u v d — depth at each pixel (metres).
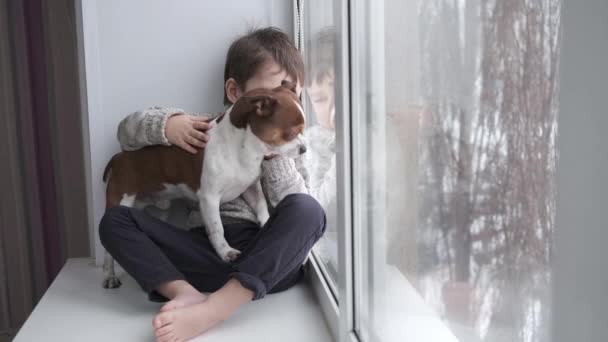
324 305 1.20
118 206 1.28
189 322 1.08
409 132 0.75
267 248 1.16
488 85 0.52
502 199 0.50
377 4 0.87
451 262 0.62
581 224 0.38
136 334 1.12
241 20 1.55
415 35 0.71
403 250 0.79
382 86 0.86
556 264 0.41
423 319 0.71
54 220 1.98
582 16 0.37
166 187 1.38
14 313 1.97
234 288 1.12
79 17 1.52
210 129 1.32
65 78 1.91
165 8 1.52
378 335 0.94
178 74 1.54
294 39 1.55
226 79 1.48
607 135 0.35
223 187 1.30
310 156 1.44
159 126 1.32
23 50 1.87
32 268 1.97
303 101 1.51
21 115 1.89
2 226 1.92
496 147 0.50
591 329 0.38
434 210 0.67
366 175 0.97
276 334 1.11
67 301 1.31
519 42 0.46
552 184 0.42
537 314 0.44
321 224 1.22
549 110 0.42
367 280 1.00
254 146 1.24
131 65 1.52
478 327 0.55
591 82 0.36
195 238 1.36
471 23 0.55
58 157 1.95
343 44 0.99
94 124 1.52
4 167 1.89
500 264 0.51
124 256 1.24
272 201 1.40
